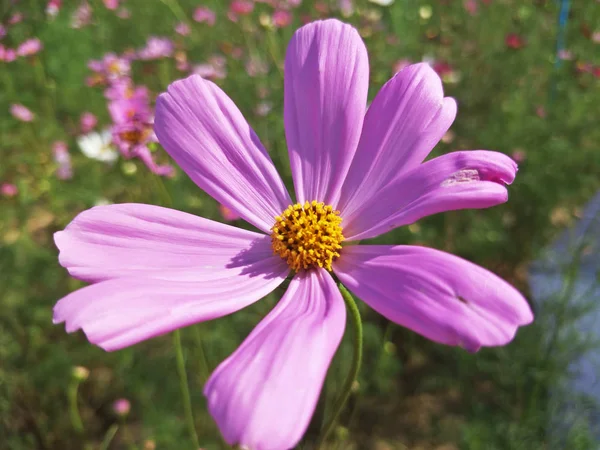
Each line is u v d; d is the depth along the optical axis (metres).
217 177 0.08
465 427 0.15
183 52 0.27
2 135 0.27
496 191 0.06
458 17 0.32
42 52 0.31
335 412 0.07
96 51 0.33
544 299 0.17
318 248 0.07
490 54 0.27
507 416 0.16
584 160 0.20
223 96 0.08
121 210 0.07
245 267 0.07
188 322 0.06
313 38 0.08
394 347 0.17
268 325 0.06
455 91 0.25
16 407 0.17
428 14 0.30
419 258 0.06
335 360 0.16
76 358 0.17
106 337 0.05
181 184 0.19
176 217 0.07
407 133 0.08
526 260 0.20
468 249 0.19
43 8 0.35
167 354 0.16
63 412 0.17
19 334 0.18
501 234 0.19
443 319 0.05
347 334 0.17
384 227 0.07
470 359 0.16
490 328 0.05
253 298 0.07
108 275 0.06
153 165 0.14
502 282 0.05
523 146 0.21
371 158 0.08
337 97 0.08
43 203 0.24
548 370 0.15
